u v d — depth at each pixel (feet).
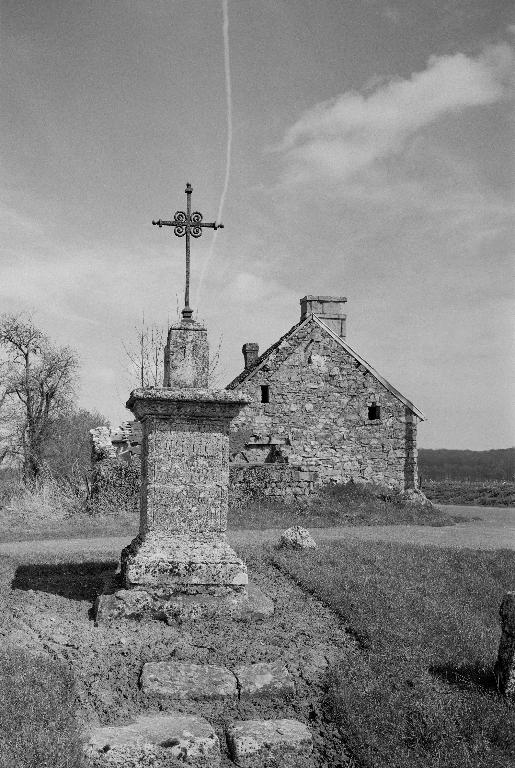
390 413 89.45
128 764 18.13
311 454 87.10
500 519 77.61
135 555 28.86
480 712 21.08
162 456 29.86
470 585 35.83
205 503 29.94
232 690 22.08
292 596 31.83
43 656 22.86
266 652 24.71
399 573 36.88
